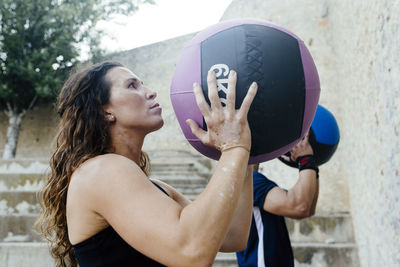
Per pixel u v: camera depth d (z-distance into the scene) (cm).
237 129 96
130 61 900
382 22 262
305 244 376
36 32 1134
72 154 108
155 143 833
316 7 511
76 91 114
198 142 110
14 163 593
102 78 112
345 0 407
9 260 355
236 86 98
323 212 434
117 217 88
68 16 1138
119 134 110
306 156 177
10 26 1109
